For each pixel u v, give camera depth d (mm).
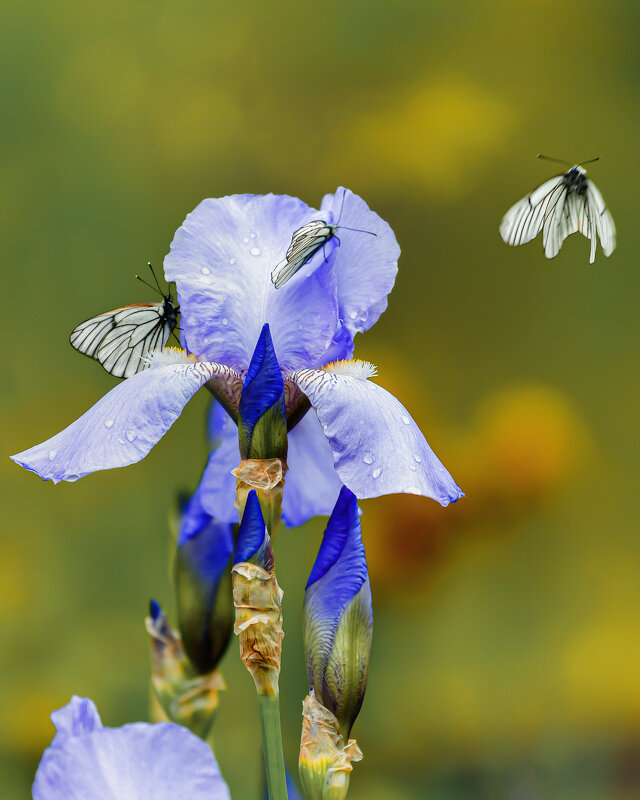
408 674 2260
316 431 1264
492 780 2180
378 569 2242
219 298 1226
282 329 1226
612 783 2232
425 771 2186
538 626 2422
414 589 2271
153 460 2453
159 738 1125
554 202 1271
